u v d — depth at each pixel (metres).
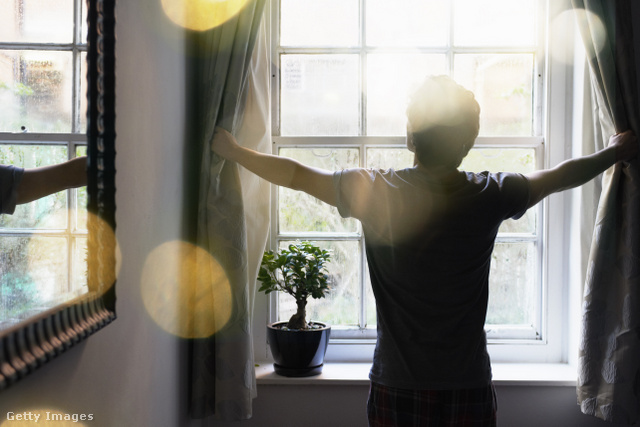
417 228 1.47
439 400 1.49
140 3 1.40
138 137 1.39
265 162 1.76
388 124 2.42
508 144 2.40
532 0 2.42
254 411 2.21
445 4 2.41
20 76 0.85
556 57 2.38
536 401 2.21
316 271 2.16
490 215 1.50
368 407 1.56
